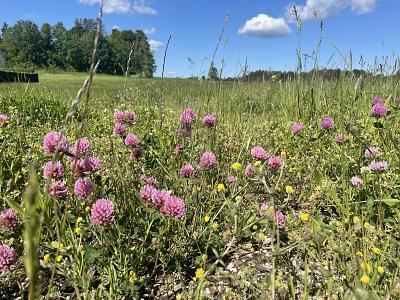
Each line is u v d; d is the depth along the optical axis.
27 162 0.60
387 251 0.38
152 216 0.40
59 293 0.36
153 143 0.62
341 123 0.73
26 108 1.14
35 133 0.80
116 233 0.43
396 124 0.69
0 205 0.47
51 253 0.38
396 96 0.87
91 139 0.73
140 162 0.53
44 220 0.37
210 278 0.38
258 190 0.53
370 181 0.51
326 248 0.38
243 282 0.34
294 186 0.57
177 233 0.44
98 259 0.38
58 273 0.38
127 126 0.59
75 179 0.44
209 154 0.50
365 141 0.58
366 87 1.01
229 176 0.53
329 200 0.51
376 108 0.59
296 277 0.36
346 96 0.95
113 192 0.49
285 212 0.50
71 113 0.24
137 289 0.36
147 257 0.42
